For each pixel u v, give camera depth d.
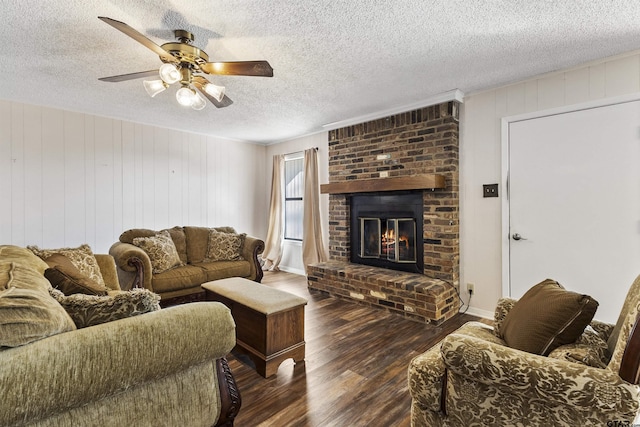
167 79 2.04
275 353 2.15
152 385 1.25
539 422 1.10
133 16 1.95
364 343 2.64
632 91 2.46
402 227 3.87
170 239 3.75
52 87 3.13
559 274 2.82
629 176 2.49
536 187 2.94
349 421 1.68
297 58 2.53
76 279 1.64
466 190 3.40
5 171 3.49
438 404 1.32
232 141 5.59
